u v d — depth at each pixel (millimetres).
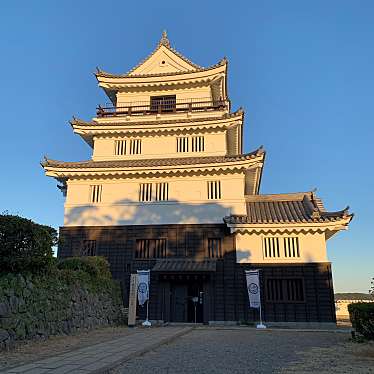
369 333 15688
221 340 15586
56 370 8523
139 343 13383
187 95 33125
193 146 30266
